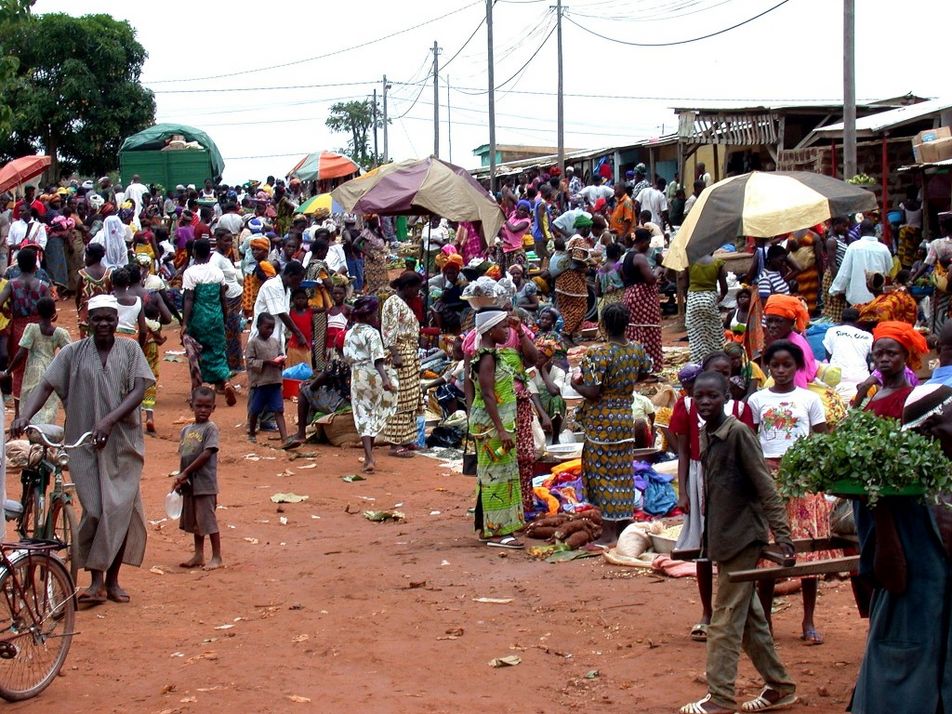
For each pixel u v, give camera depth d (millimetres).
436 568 9125
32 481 8023
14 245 24656
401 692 6387
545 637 7344
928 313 17016
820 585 8242
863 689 5398
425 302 18016
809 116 25844
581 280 19281
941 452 5156
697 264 15328
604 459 9508
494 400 9578
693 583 8367
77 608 8133
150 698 6367
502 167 42750
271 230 26531
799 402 7461
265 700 6258
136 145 38875
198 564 9383
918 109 21438
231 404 16500
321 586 8719
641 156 34531
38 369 12445
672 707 6070
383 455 13883
